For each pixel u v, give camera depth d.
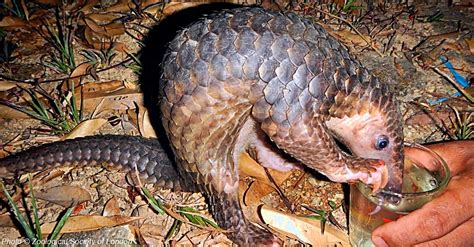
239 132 0.55
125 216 0.59
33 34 0.91
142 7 0.93
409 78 0.79
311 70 0.48
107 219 0.59
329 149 0.51
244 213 0.61
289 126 0.50
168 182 0.64
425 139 0.71
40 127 0.74
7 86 0.79
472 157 0.53
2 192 0.64
